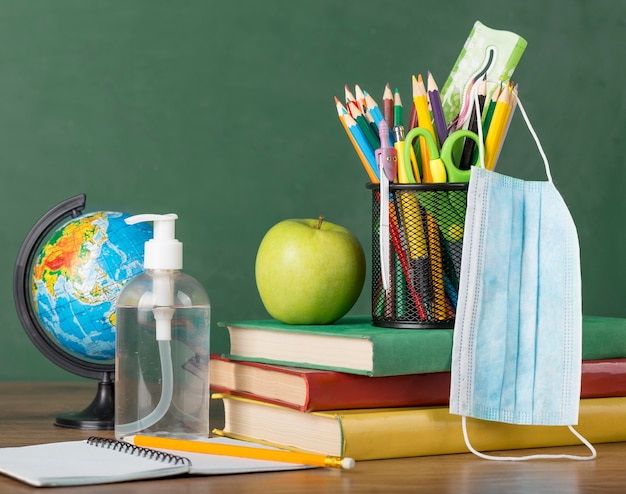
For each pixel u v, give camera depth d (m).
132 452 0.76
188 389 0.85
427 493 0.67
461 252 0.87
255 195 1.77
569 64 1.91
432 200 0.87
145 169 1.73
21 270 1.04
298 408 0.78
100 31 1.72
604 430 0.88
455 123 0.92
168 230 0.85
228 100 1.76
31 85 1.69
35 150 1.69
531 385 0.82
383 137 0.88
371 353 0.77
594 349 0.90
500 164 1.88
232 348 0.92
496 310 0.81
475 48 0.95
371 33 1.82
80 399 1.26
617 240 1.92
